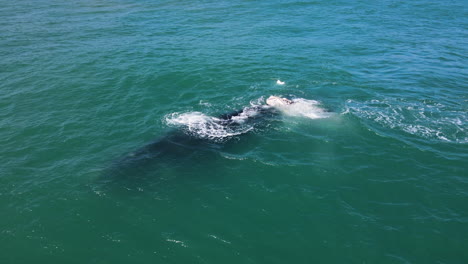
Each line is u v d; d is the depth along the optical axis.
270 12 78.56
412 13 76.12
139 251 20.06
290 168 26.78
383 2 86.94
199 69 45.31
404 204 23.09
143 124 32.88
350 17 73.12
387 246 20.08
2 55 50.53
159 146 29.56
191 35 61.06
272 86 40.94
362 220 21.89
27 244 20.45
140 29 65.25
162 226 21.81
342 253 19.73
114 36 60.62
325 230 21.27
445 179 25.22
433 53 51.31
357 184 25.02
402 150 28.53
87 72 44.41
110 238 20.94
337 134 31.00
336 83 41.62
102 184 25.30
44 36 60.59
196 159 28.02
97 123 33.03
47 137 30.73
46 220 22.14
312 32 62.69
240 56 50.34
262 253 19.86
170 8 84.38
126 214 22.75
